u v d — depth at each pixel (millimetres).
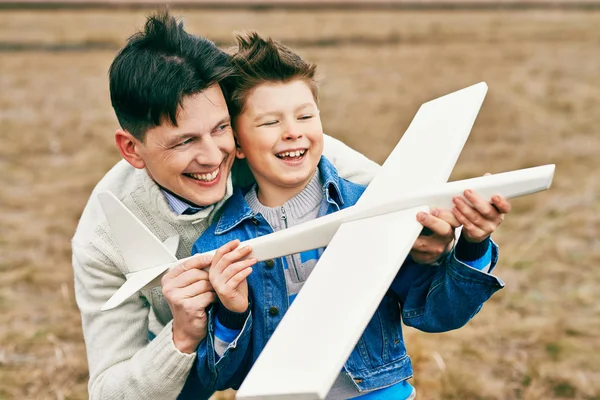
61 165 7742
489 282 2047
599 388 3633
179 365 2158
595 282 4789
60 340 4242
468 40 15281
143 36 2133
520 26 16969
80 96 10883
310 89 2188
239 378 2336
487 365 3822
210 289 2092
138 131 2129
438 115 2277
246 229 2264
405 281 2242
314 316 1805
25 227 5965
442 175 2025
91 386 2346
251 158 2189
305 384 1629
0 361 3959
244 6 20844
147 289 2379
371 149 8031
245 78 2129
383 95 10648
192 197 2180
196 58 2082
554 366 3799
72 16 18656
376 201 2031
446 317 2154
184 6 20422
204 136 2082
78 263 2430
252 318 2225
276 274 2215
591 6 20438
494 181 1887
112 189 2445
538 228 5684
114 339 2383
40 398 3646
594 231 5621
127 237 2199
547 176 1823
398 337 2268
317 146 2176
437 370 3727
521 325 4207
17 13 19109
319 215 2244
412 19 18594
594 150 7836
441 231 1930
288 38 15336
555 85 10914
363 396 2203
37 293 4855
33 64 13195
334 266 1922
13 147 8312
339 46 14688
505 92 10477
